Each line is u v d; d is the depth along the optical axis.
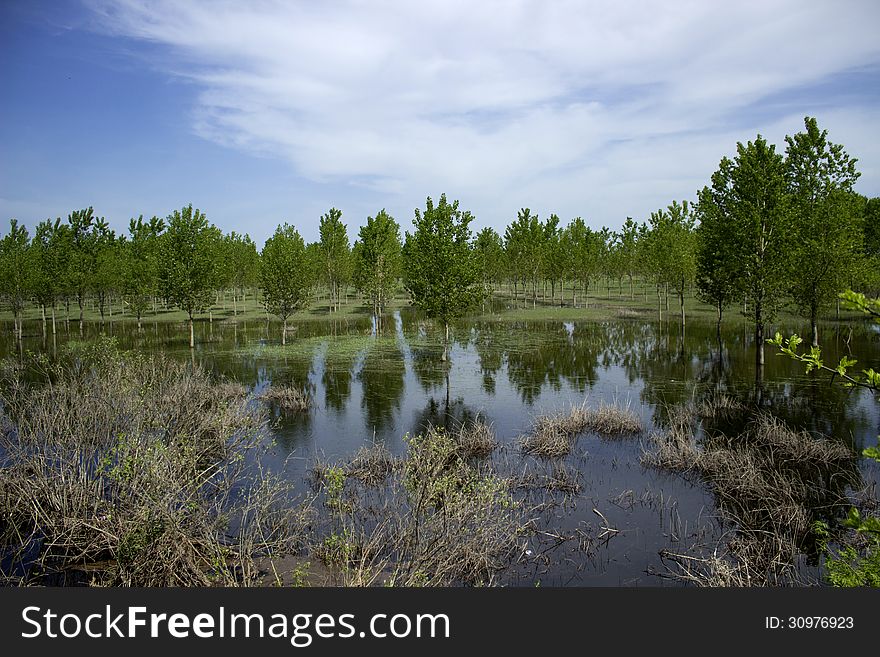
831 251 27.17
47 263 45.03
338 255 63.38
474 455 17.11
